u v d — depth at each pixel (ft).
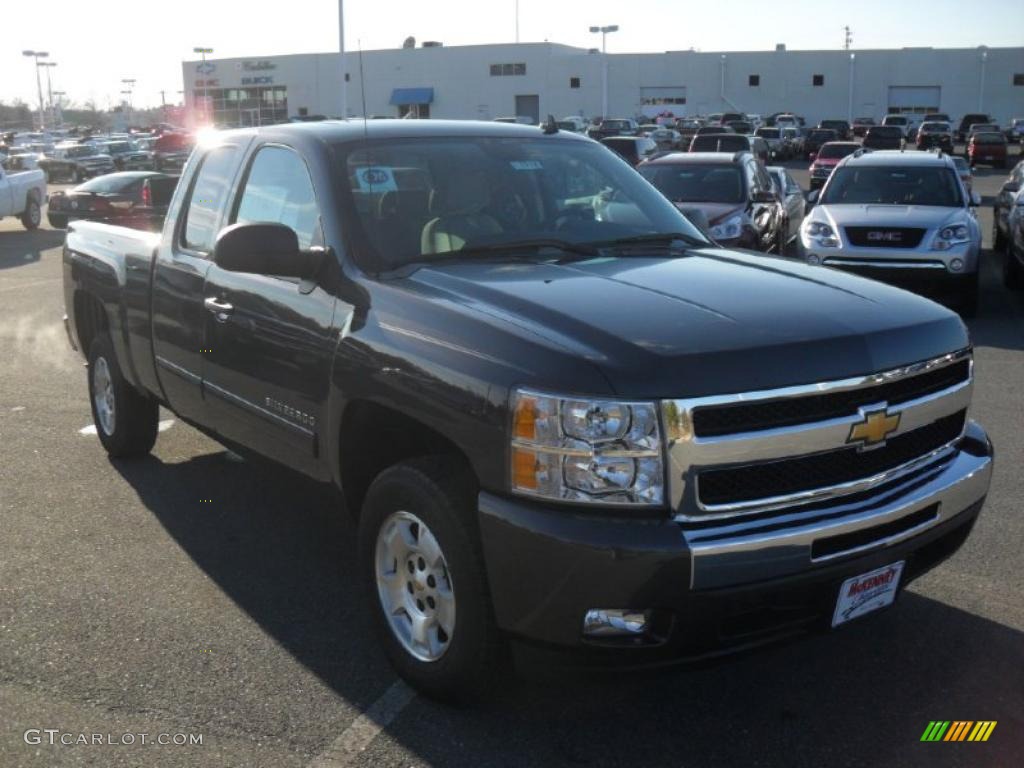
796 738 11.03
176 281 16.34
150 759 10.62
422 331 11.21
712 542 9.48
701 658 9.86
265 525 17.22
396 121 15.53
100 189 69.10
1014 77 242.37
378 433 12.77
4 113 513.04
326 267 13.02
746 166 44.19
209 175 16.52
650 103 256.73
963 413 11.96
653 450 9.48
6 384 27.68
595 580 9.46
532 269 12.49
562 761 10.62
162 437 22.40
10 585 14.82
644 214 15.43
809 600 10.18
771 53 250.57
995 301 42.19
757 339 10.05
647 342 9.87
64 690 11.96
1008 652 12.85
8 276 51.39
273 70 252.42
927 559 11.47
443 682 11.18
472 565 10.44
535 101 254.88
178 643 13.12
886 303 11.56
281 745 10.88
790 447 9.91
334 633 13.42
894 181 41.75
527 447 9.78
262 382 14.11
